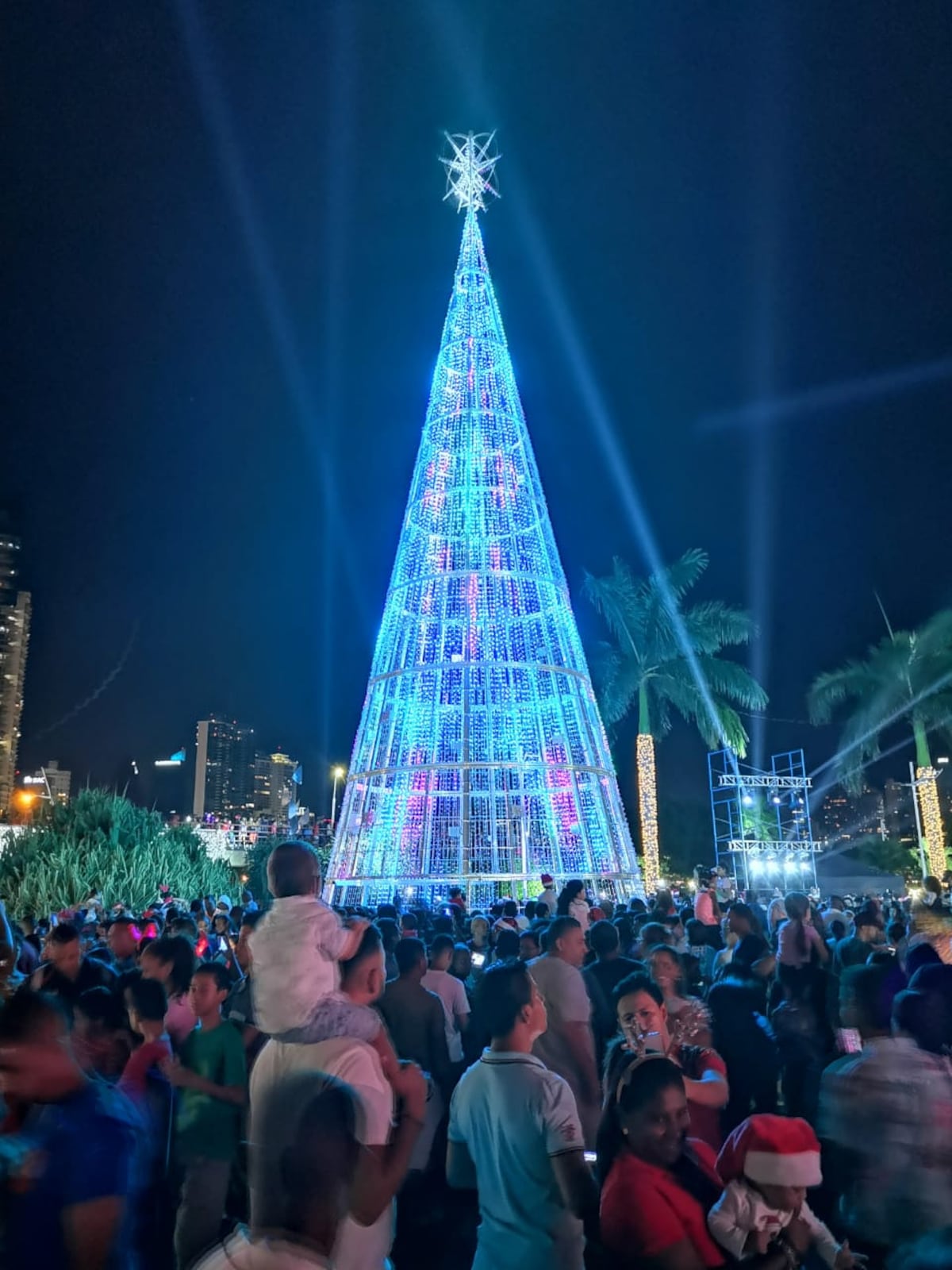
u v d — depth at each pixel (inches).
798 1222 151.4
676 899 1007.0
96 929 571.5
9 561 5866.1
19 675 5846.5
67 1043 141.7
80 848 1254.3
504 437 1156.5
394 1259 270.2
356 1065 147.9
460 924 677.3
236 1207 279.1
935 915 364.5
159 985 243.9
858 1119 166.6
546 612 1109.1
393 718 1087.0
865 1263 173.3
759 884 1402.6
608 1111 168.2
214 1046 235.1
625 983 230.2
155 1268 241.9
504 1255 165.0
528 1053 181.2
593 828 1068.5
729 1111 288.5
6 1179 129.5
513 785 1059.9
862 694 1673.2
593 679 1569.9
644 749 1518.2
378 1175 145.1
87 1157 129.0
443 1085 297.4
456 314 1215.6
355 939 197.9
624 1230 148.2
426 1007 299.3
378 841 1065.5
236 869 1852.9
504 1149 168.9
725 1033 296.0
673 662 1563.7
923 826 1599.4
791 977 306.0
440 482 1143.0
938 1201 152.5
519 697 1082.7
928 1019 189.6
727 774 1494.8
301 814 1865.2
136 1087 225.6
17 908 1113.4
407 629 1117.1
